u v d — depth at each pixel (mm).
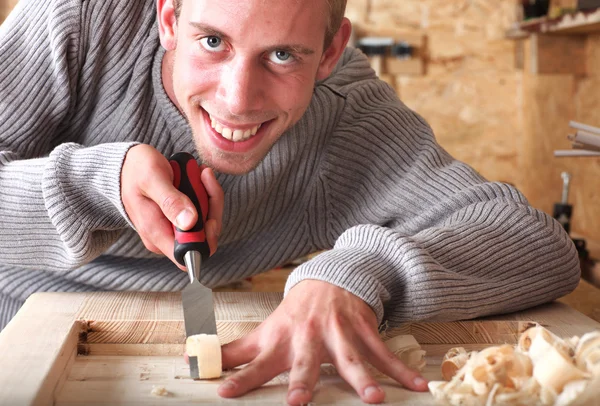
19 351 842
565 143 3359
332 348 855
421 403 794
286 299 929
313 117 1342
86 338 954
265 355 848
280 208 1406
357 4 3705
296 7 976
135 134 1314
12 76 1300
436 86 3764
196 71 1052
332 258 981
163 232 1004
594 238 3061
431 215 1243
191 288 945
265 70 1046
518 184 3816
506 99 3777
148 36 1313
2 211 1188
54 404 786
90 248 1165
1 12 3355
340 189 1384
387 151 1353
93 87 1338
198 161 1320
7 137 1306
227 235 1396
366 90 1449
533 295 1113
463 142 3807
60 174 1114
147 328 955
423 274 989
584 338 775
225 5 965
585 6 2738
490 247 1106
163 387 814
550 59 3201
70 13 1281
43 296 1078
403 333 1022
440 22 3730
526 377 751
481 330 1028
